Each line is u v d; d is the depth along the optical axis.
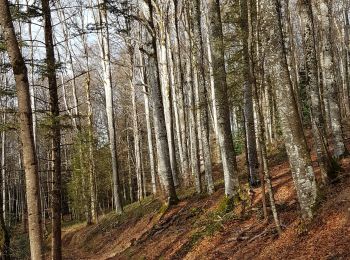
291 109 9.37
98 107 48.97
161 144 18.17
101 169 35.38
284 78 9.36
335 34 35.38
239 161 25.33
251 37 10.23
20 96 8.29
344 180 10.70
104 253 19.48
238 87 18.52
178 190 21.88
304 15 11.84
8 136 35.06
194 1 17.22
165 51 21.61
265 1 9.67
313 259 7.91
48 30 10.62
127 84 41.00
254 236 10.74
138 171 31.09
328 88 13.63
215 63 14.09
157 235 15.96
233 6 16.67
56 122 10.32
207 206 15.63
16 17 10.41
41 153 40.97
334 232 8.43
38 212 8.11
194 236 13.05
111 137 25.09
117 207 24.59
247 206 13.00
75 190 33.53
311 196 9.38
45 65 10.79
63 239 28.88
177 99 27.36
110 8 12.77
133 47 27.39
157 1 21.00
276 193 13.12
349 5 38.50
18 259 16.38
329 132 21.28
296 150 9.39
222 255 10.79
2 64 11.47
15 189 49.47
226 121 14.01
